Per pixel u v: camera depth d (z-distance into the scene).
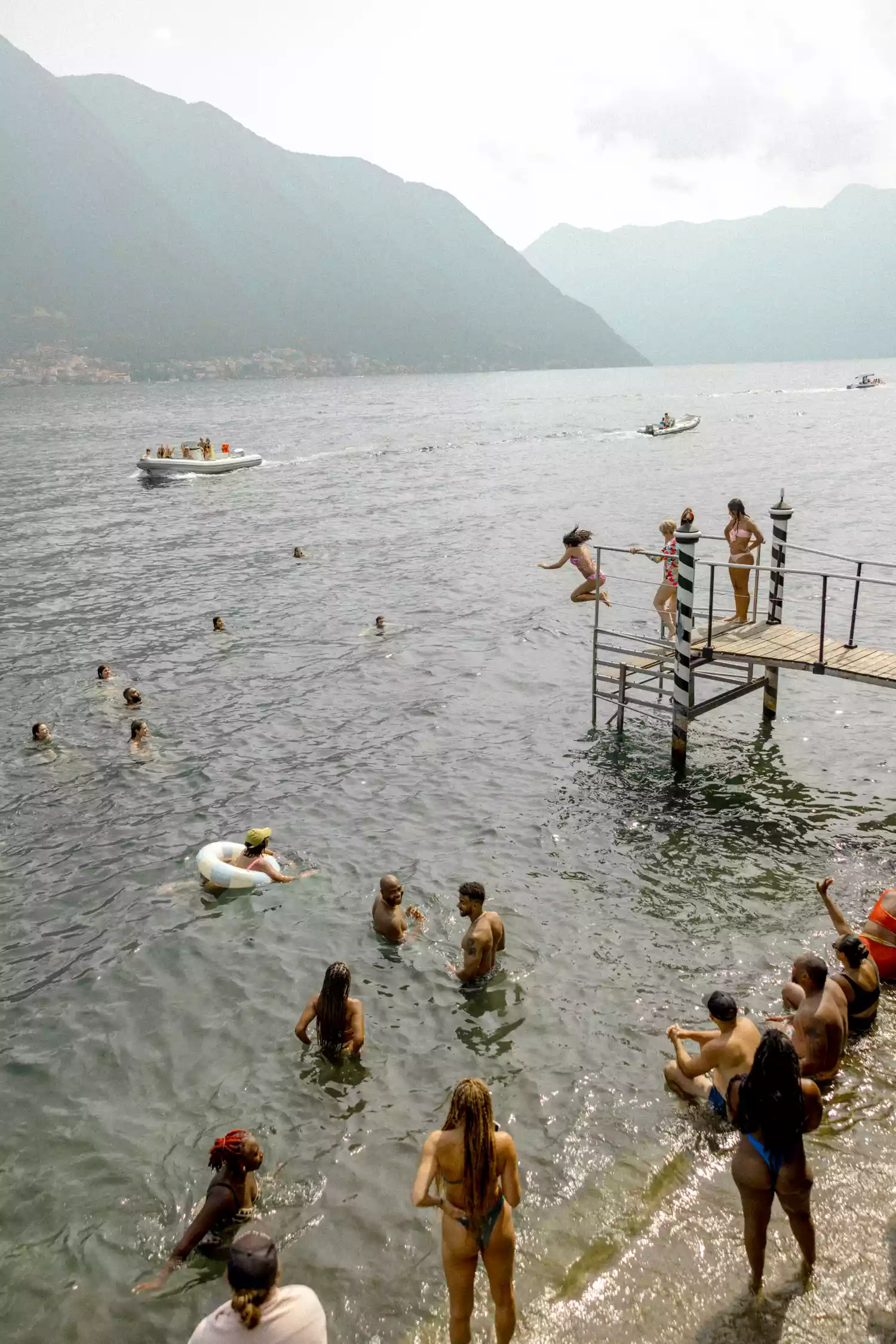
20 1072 9.42
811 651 14.62
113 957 11.27
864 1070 8.47
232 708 19.47
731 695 16.06
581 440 80.19
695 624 22.98
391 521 41.66
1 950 11.57
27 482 57.25
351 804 14.96
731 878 12.27
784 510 15.77
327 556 34.62
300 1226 7.36
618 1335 6.12
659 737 17.16
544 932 11.25
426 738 17.53
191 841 14.00
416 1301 6.64
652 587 28.62
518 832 13.79
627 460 63.94
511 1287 5.82
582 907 11.77
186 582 31.17
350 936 11.42
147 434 96.19
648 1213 7.18
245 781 15.99
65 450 79.75
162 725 18.67
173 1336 6.56
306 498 48.94
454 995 10.18
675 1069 8.61
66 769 16.72
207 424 112.50
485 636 23.94
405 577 31.03
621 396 176.12
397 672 21.45
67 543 38.31
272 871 12.84
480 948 10.24
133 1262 7.19
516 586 29.27
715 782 15.19
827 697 18.86
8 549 37.38
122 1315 6.74
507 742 17.23
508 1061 9.11
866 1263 6.50
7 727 18.78
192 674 21.78
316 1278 6.87
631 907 11.73
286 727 18.36
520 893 12.16
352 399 187.88
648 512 42.88
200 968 10.97
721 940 10.91
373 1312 6.56
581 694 19.59
